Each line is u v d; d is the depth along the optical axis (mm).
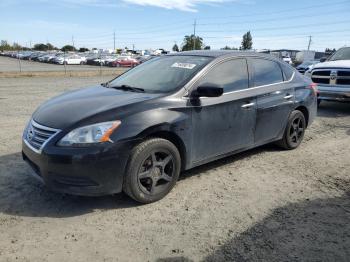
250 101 5344
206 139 4816
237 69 5352
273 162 5828
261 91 5562
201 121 4688
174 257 3271
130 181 4070
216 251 3367
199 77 4785
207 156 4914
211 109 4781
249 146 5547
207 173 5289
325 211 4176
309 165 5727
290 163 5801
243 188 4789
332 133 7910
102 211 4105
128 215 4023
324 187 4879
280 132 6121
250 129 5441
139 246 3436
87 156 3801
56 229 3711
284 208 4238
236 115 5137
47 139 3951
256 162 5812
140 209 4168
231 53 5398
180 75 4859
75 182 3859
